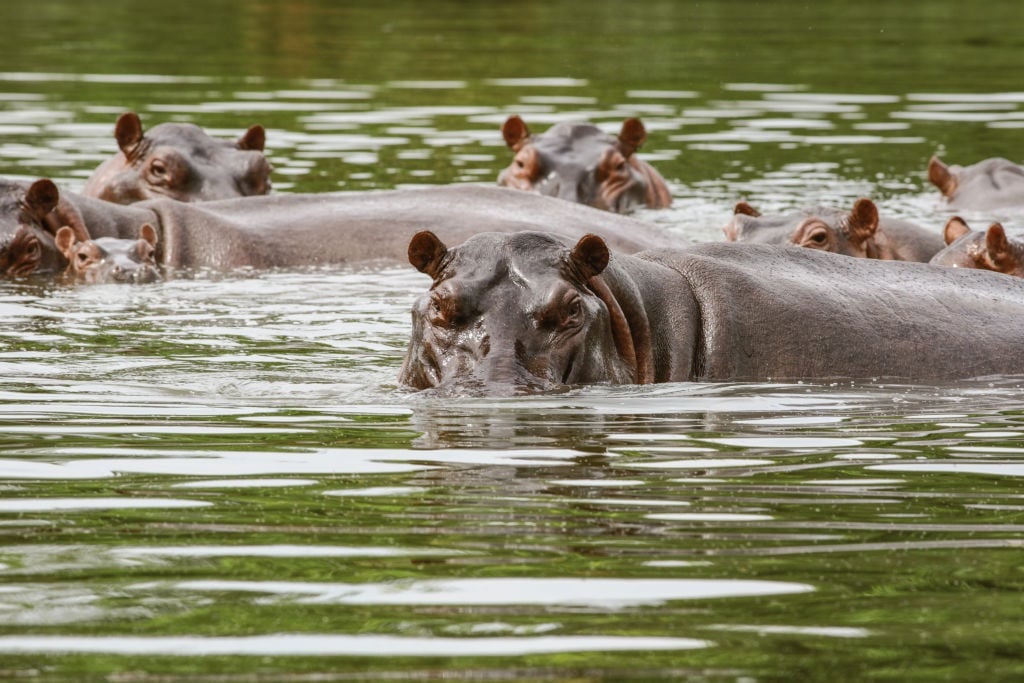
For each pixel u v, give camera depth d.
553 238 20.78
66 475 15.88
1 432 18.05
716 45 73.50
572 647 10.84
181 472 15.99
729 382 21.48
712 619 11.41
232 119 54.00
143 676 10.24
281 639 10.98
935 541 13.50
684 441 17.52
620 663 10.52
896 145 50.22
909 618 11.43
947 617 11.46
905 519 14.23
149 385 21.16
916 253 32.59
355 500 14.77
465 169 46.06
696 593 12.00
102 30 78.88
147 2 95.19
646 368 21.25
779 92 59.91
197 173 39.72
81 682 10.13
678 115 55.53
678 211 41.50
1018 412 19.69
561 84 62.12
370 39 76.69
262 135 42.12
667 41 75.12
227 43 74.50
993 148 49.47
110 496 15.01
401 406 19.44
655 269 22.44
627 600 11.83
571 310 19.89
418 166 46.53
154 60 68.06
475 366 19.66
